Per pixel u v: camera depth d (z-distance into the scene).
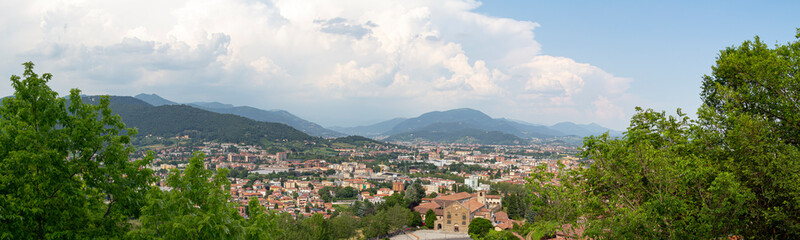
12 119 21.11
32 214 19.17
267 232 23.55
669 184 21.20
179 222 18.62
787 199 22.06
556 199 23.52
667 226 20.44
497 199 176.38
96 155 22.58
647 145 23.17
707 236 20.16
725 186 20.06
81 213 21.03
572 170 24.89
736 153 24.33
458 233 140.75
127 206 22.52
